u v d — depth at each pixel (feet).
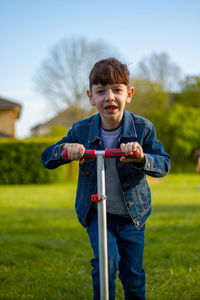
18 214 20.63
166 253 12.25
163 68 98.27
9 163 42.50
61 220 18.61
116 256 6.81
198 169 15.66
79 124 7.93
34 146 42.73
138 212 7.47
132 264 7.29
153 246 13.12
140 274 7.29
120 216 7.50
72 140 7.98
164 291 9.02
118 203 7.43
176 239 14.19
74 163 45.75
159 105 81.56
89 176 7.43
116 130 7.57
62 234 15.39
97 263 6.72
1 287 9.49
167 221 17.84
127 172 7.29
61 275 10.33
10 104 61.82
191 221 17.83
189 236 14.60
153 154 7.52
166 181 45.83
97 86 7.16
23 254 12.39
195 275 10.09
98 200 6.03
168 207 22.89
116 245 7.01
